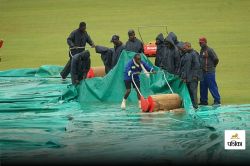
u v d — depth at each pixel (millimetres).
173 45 57031
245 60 79062
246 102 57250
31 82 72625
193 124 48594
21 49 96000
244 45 88625
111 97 60312
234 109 54031
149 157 39531
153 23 107875
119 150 41469
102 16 116125
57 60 86875
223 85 65938
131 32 62000
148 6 122625
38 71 77812
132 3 126875
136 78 56219
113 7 123812
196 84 54375
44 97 62500
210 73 55938
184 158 39125
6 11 124875
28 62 86500
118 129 47594
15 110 56469
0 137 45875
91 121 50906
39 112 55469
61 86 68875
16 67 83625
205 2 122812
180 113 53094
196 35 96812
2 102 60219
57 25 112062
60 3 130000
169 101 54219
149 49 65375
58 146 42906
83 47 67938
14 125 50125
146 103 53625
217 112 52844
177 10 117250
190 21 107562
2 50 96188
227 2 121188
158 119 50750
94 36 100625
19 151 41938
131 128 47812
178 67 56531
